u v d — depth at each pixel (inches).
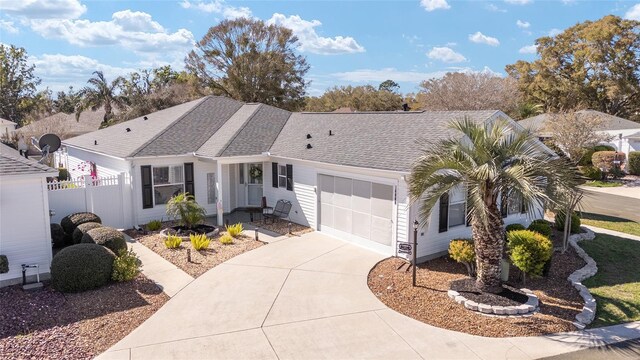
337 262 503.2
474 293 397.7
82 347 308.8
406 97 2701.8
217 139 753.6
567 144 1133.7
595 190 1088.2
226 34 2065.7
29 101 2551.7
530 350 309.9
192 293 410.9
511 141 389.1
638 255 558.6
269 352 306.5
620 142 1378.0
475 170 362.3
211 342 319.6
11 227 429.7
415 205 491.2
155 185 688.4
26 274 438.6
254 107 883.4
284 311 373.1
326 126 752.3
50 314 361.4
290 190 698.8
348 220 589.6
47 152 784.9
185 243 577.9
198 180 729.0
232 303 389.1
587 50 1836.9
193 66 2103.8
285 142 746.8
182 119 801.6
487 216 374.3
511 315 362.9
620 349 312.5
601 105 1951.3
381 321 354.6
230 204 769.6
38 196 442.0
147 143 697.6
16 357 291.1
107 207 645.3
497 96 1752.0
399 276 457.1
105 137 894.4
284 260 509.0
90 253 417.7
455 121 412.2
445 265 498.0
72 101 2716.5
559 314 367.9
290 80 2172.7
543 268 452.4
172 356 299.4
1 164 432.5
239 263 498.0
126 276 432.1
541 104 1839.3
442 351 308.7
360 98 2674.7
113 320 352.8
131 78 2185.0
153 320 354.3
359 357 300.8
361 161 554.6
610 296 415.8
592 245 601.9
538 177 364.5
